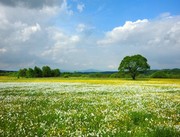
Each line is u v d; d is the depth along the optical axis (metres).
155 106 16.73
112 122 11.39
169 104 17.77
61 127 10.41
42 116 12.74
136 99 21.23
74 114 13.25
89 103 18.20
